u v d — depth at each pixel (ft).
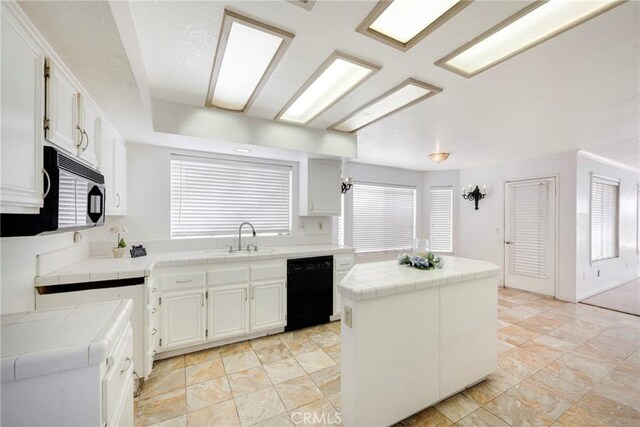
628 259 18.02
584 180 14.15
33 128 3.61
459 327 6.61
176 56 5.60
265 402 6.40
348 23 4.60
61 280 5.88
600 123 9.39
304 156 11.19
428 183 19.06
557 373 7.64
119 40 3.98
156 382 7.13
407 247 18.38
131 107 6.29
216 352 8.68
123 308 3.95
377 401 5.44
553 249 14.35
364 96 7.36
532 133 10.59
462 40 4.99
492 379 7.36
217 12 4.36
